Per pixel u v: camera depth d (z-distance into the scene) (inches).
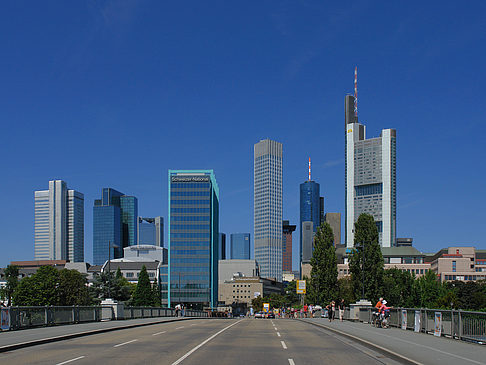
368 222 3031.5
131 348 773.3
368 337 975.6
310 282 3216.0
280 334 1117.7
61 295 3846.0
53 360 630.5
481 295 5152.6
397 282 4859.7
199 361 626.8
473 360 628.4
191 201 7298.2
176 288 7165.4
